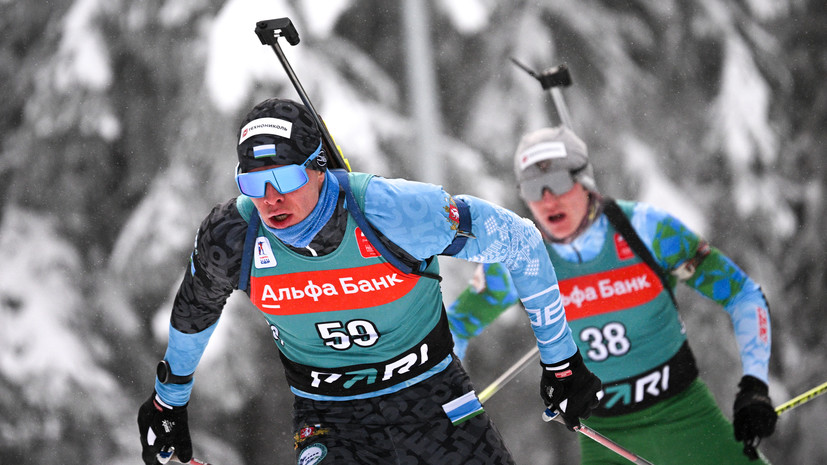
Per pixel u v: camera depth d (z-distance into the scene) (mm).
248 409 32938
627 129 35844
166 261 32281
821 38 40594
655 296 12297
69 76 33562
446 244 8242
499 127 35062
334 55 33562
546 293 9086
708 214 36531
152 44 33531
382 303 8375
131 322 33750
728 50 36594
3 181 34781
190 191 32312
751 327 12297
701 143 36750
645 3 37406
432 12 35812
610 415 12617
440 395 8922
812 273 39156
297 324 8562
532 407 35562
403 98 36125
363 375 8789
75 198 34781
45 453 32250
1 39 35688
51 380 32219
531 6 35938
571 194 12102
